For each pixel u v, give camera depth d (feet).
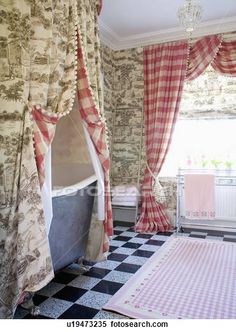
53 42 6.35
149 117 13.37
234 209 12.48
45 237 5.89
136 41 13.73
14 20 5.57
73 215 7.66
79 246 8.34
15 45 5.58
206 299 6.83
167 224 13.03
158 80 13.01
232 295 7.03
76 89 7.50
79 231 8.18
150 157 13.26
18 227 5.51
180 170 12.97
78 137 9.41
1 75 5.58
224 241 11.37
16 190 5.55
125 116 14.33
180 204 13.23
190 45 12.73
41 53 5.98
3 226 5.43
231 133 13.04
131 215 14.17
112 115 14.47
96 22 8.22
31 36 5.88
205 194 11.87
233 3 10.55
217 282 7.73
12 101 5.57
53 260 7.15
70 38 6.81
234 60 11.85
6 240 5.42
